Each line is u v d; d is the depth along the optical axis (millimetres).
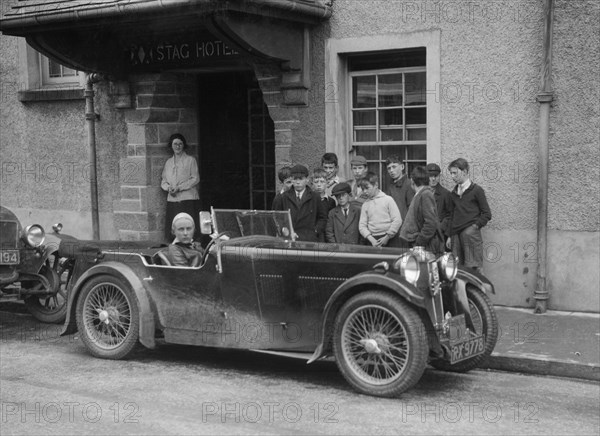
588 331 8148
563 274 9094
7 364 7582
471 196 9109
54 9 10312
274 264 6906
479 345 6707
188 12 9336
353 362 6531
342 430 5602
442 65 9680
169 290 7480
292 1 9742
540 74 9086
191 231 7805
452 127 9680
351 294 6590
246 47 9844
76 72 13273
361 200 9086
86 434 5547
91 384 6852
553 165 9062
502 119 9359
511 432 5562
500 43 9305
